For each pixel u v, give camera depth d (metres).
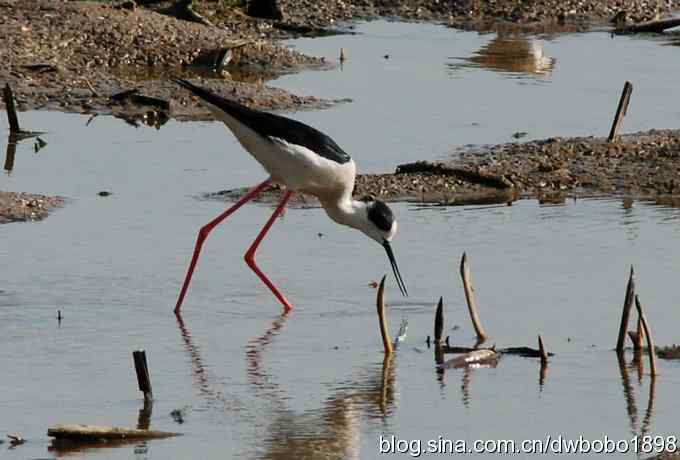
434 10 28.95
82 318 11.68
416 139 18.59
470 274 12.88
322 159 12.60
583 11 28.89
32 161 17.33
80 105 20.55
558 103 20.84
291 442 9.05
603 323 11.43
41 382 10.12
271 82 22.80
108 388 10.03
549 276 12.75
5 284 12.45
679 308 11.76
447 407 9.72
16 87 21.03
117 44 23.80
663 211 15.24
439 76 23.08
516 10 28.80
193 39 24.39
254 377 10.35
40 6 24.33
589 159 17.27
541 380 10.27
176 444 8.98
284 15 27.73
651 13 28.84
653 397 9.88
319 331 11.52
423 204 15.71
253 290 12.60
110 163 17.33
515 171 16.73
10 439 8.97
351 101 21.23
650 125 19.23
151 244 13.90
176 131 19.33
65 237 14.04
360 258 13.57
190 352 10.93
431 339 11.23
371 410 9.65
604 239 14.04
